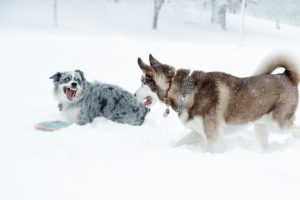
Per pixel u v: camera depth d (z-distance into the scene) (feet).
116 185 10.02
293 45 82.23
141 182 10.29
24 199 8.98
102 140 15.53
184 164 12.14
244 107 15.12
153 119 20.35
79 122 18.42
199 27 108.58
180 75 15.53
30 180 10.08
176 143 16.71
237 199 9.48
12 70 32.78
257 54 54.13
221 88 14.90
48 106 21.56
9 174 10.45
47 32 74.54
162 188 9.98
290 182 10.68
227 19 125.90
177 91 15.52
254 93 15.11
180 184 10.28
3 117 19.19
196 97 15.08
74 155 12.66
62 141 14.94
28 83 28.07
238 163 12.44
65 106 18.47
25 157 12.07
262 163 12.52
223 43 80.53
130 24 104.47
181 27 106.63
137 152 13.65
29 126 17.79
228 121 15.26
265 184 10.46
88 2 120.06
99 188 9.77
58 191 9.48
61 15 105.09
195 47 61.67
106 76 31.35
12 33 66.44
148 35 87.66
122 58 42.19
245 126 15.62
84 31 84.33
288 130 16.14
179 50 54.08
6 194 9.21
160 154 13.47
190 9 113.29
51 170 10.87
